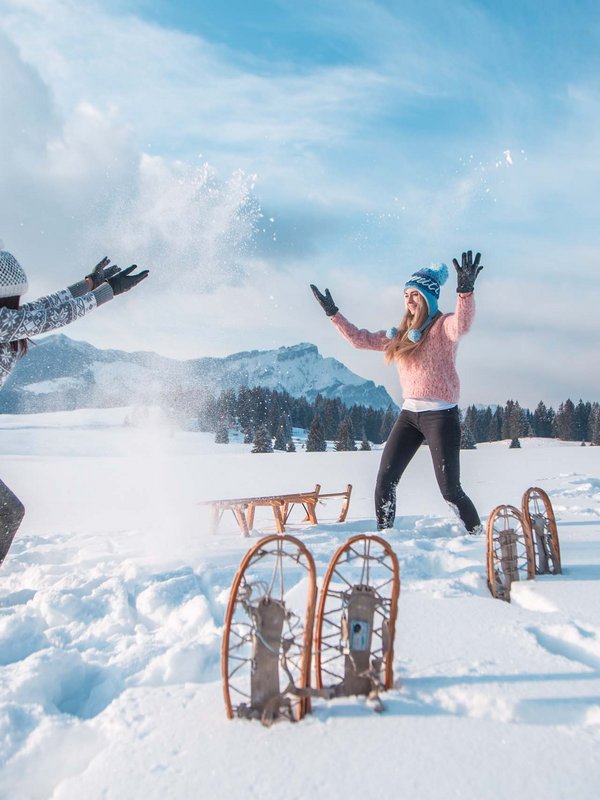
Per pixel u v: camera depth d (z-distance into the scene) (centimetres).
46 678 264
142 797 181
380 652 269
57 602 353
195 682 267
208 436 7444
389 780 184
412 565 424
